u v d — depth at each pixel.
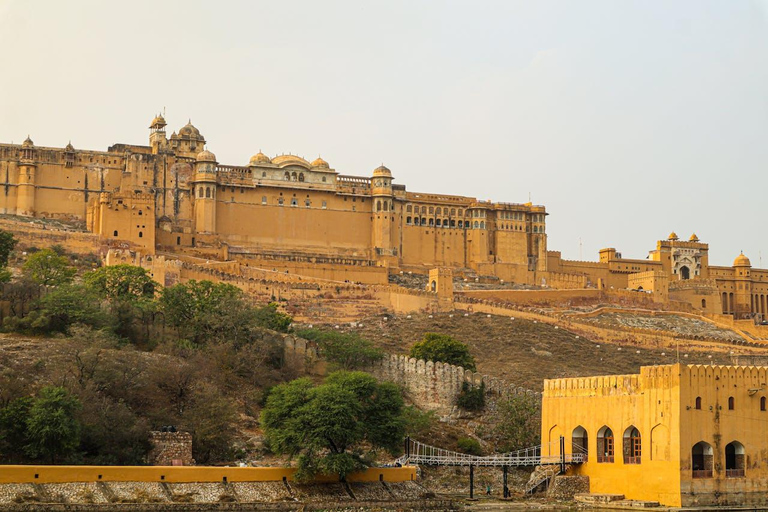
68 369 97.81
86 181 198.00
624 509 91.38
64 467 80.38
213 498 84.06
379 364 129.12
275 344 122.06
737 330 198.38
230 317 122.12
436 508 91.19
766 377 95.69
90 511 78.50
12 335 112.19
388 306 171.00
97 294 128.88
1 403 89.62
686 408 91.88
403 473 95.25
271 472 88.75
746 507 92.19
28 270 144.62
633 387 96.50
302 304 165.88
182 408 101.00
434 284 179.75
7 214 190.50
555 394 105.62
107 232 179.12
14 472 78.56
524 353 154.25
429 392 124.94
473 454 111.38
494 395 123.88
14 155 193.88
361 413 94.00
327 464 88.44
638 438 96.19
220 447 96.44
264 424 93.19
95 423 89.25
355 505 88.69
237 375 113.69
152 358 108.69
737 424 93.88
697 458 92.94
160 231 193.00
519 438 113.19
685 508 89.81
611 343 171.12
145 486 82.75
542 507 93.06
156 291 143.50
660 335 175.12
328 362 125.38
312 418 89.94
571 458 101.38
